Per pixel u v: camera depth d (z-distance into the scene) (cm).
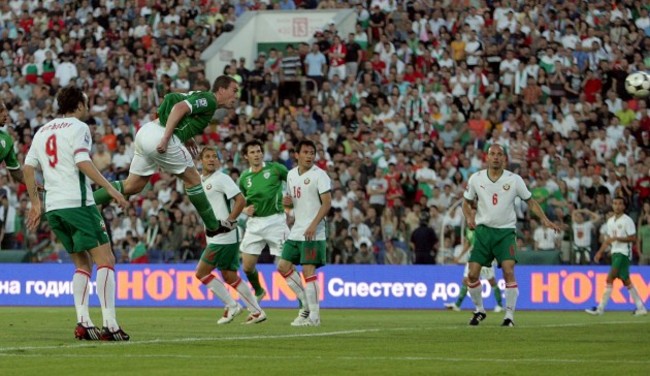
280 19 12188
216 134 10669
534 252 8600
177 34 12062
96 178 4012
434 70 11012
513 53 11038
